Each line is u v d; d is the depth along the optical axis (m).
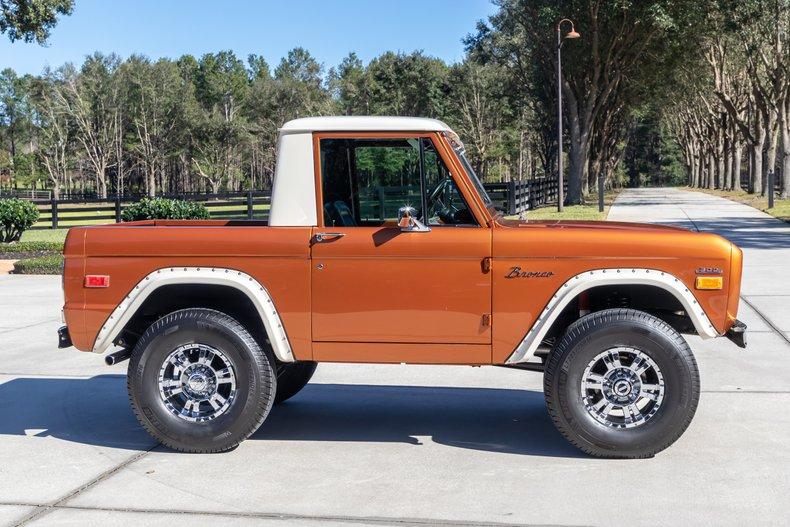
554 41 39.34
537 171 128.25
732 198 43.44
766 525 4.14
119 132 105.06
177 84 109.12
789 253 16.12
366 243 5.25
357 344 5.34
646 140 131.62
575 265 5.16
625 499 4.52
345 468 5.11
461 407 6.57
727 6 35.06
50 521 4.30
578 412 5.14
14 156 118.81
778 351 8.22
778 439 5.55
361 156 5.38
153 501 4.58
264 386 5.38
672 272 5.14
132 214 19.67
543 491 4.66
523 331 5.23
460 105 86.00
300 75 109.94
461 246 5.21
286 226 5.38
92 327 5.52
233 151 108.56
